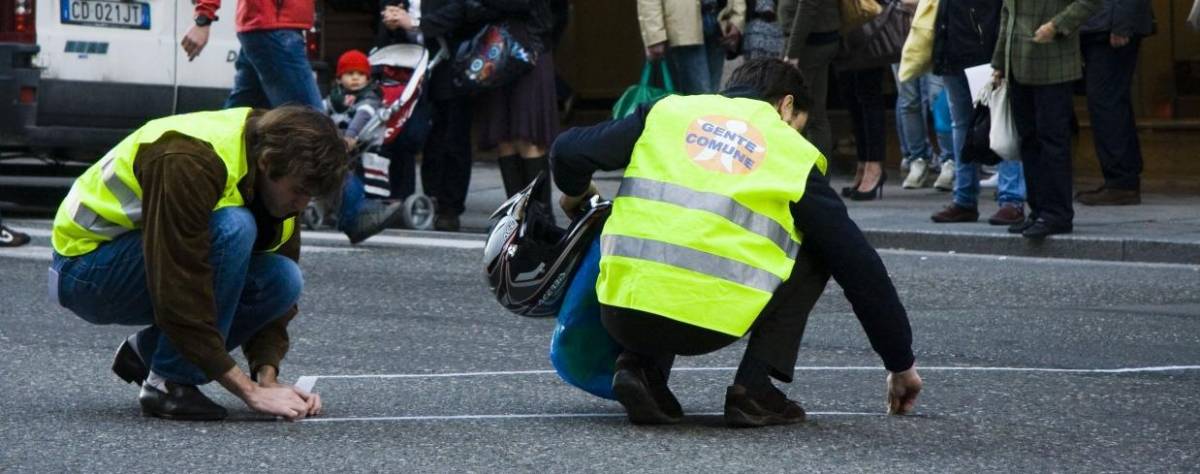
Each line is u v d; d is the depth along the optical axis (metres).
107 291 15.54
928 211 37.78
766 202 15.11
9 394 17.66
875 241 34.53
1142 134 50.41
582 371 16.17
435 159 37.00
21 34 35.88
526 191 16.11
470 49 34.16
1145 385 18.67
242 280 15.38
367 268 29.44
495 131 34.56
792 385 18.55
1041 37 31.33
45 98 36.09
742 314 15.02
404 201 36.38
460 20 34.16
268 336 16.45
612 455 14.72
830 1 36.75
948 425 16.22
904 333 15.69
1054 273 29.77
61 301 15.84
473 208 41.28
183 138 14.97
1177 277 29.16
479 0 33.88
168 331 15.20
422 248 32.75
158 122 15.31
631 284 15.05
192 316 15.12
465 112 36.22
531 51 34.03
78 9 36.47
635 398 15.64
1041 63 31.55
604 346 16.08
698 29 38.56
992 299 26.44
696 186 15.11
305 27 33.44
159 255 14.95
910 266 30.89
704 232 14.99
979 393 18.03
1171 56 51.16
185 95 38.03
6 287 26.03
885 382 18.78
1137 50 37.53
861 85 39.75
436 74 35.28
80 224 15.46
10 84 35.75
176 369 15.94
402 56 34.88
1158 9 51.09
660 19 38.41
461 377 19.03
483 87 34.03
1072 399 17.73
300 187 15.09
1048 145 32.09
